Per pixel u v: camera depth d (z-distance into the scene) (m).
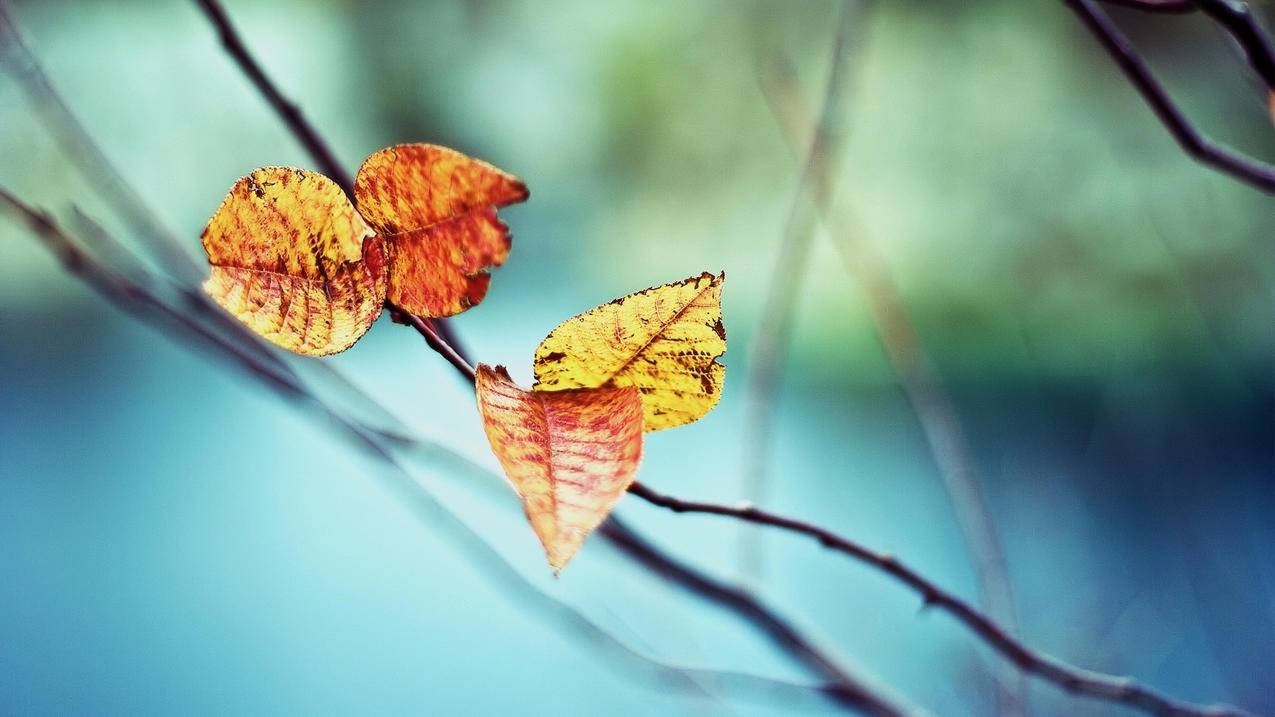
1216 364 2.51
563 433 0.42
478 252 0.42
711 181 4.00
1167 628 1.85
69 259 0.76
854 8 0.96
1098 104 3.21
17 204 0.74
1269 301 2.38
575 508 0.41
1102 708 1.37
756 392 0.97
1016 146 3.35
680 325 0.44
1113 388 2.51
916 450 2.86
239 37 0.65
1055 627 1.87
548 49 4.20
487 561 0.96
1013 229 3.28
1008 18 3.48
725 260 3.90
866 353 3.23
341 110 3.92
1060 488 2.23
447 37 4.13
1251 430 2.45
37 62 0.81
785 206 3.84
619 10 4.11
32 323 3.62
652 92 4.07
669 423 0.44
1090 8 0.58
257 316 0.42
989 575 1.00
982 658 1.12
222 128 3.09
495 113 4.22
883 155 3.51
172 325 0.81
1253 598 1.71
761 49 3.70
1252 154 2.44
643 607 1.17
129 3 3.06
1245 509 2.12
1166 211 2.65
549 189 4.21
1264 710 1.58
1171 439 2.15
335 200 0.42
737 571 0.94
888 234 3.41
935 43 3.59
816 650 0.92
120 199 0.83
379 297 0.42
